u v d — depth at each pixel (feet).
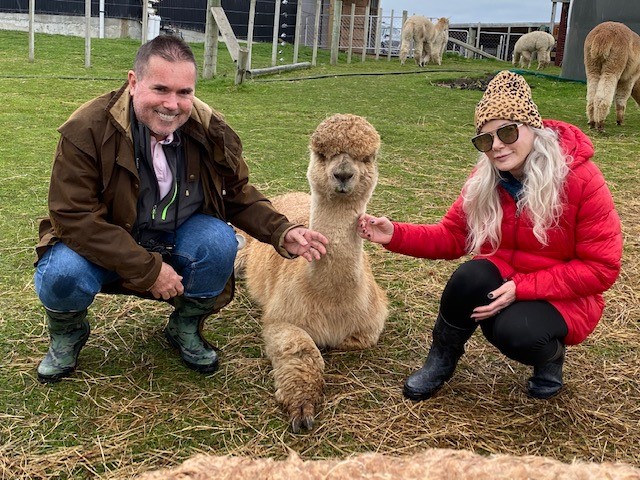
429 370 9.92
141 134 8.97
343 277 10.71
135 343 11.12
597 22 44.80
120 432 8.86
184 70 8.48
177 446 8.66
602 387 10.21
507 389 10.20
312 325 11.01
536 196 8.63
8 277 13.03
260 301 12.71
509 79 8.79
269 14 65.21
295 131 26.50
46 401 9.42
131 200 9.02
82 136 8.55
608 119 33.32
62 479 7.98
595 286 8.85
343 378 10.48
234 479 3.86
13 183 18.26
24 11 56.95
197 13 62.64
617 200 19.22
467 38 88.79
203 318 10.37
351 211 10.41
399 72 49.62
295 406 9.35
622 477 3.64
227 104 31.73
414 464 3.88
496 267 9.39
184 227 9.75
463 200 9.76
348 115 10.41
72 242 8.87
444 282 14.06
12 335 11.01
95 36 57.21
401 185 20.15
